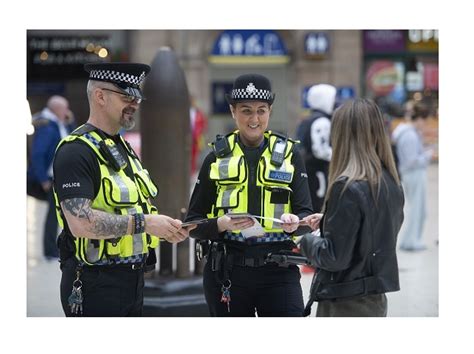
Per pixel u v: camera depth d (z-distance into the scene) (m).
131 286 11.62
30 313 18.98
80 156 11.02
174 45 60.34
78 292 11.34
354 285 11.01
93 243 11.26
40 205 39.78
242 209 12.52
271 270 12.55
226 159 12.67
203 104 61.53
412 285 22.45
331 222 10.79
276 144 12.80
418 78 62.66
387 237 11.04
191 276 18.98
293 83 62.38
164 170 18.73
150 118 18.75
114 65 11.49
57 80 58.06
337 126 11.20
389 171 11.26
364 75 62.75
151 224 11.26
